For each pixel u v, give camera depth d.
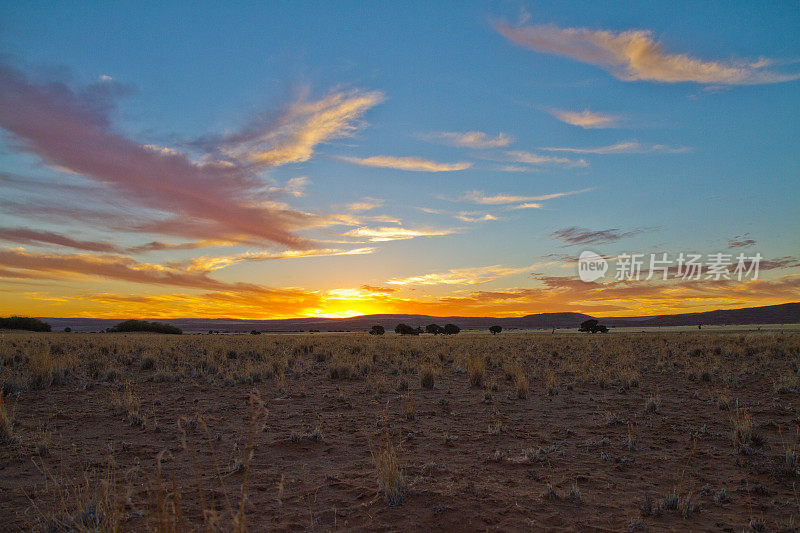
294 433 8.78
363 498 5.79
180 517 4.19
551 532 4.84
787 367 19.22
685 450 8.18
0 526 4.87
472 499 5.68
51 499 5.63
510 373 17.42
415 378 17.66
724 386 15.16
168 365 19.05
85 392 13.49
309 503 5.62
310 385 15.72
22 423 9.62
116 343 32.41
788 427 9.72
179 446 8.17
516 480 6.53
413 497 5.74
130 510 5.18
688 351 27.12
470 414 11.25
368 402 12.65
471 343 42.34
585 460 7.59
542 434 9.31
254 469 7.00
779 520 5.21
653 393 14.20
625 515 5.34
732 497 5.96
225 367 19.34
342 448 8.20
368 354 25.59
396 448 8.21
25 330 81.00
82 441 8.45
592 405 12.34
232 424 9.95
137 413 9.91
